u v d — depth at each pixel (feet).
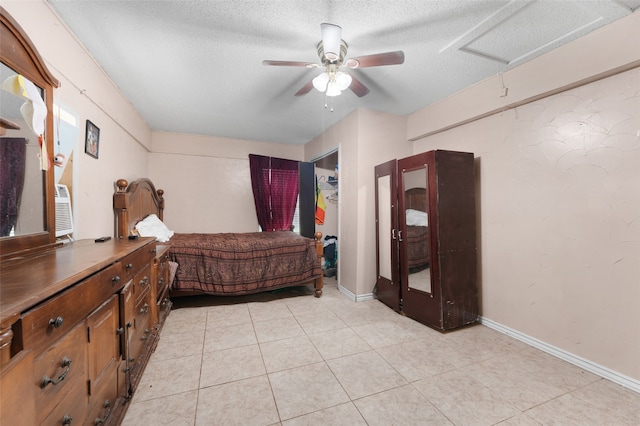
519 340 7.66
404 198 9.24
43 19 5.00
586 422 4.72
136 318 5.12
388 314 9.51
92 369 3.32
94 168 7.20
